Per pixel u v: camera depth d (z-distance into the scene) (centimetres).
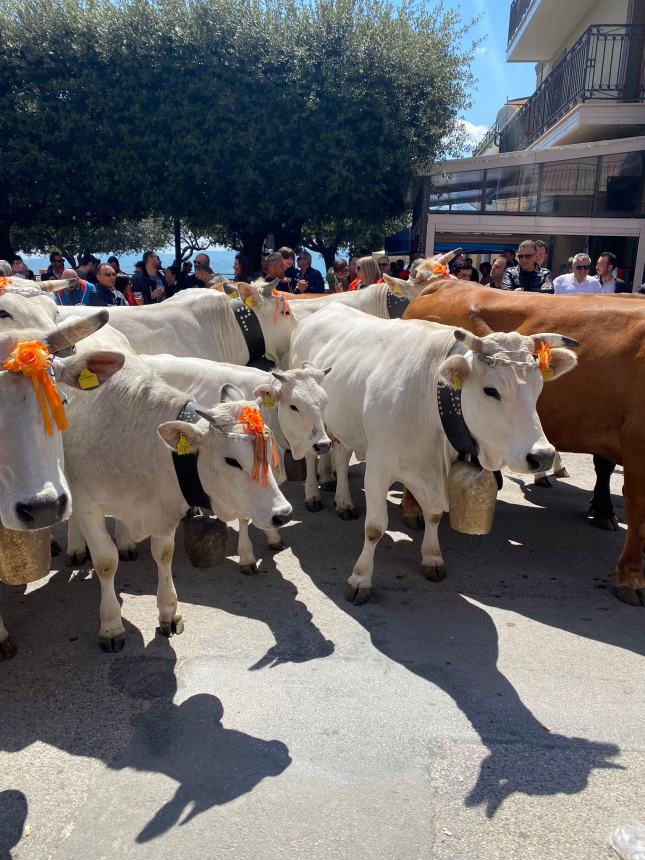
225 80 1328
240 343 599
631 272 1316
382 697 322
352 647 364
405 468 412
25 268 1077
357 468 704
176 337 566
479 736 296
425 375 396
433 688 329
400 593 427
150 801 259
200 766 277
